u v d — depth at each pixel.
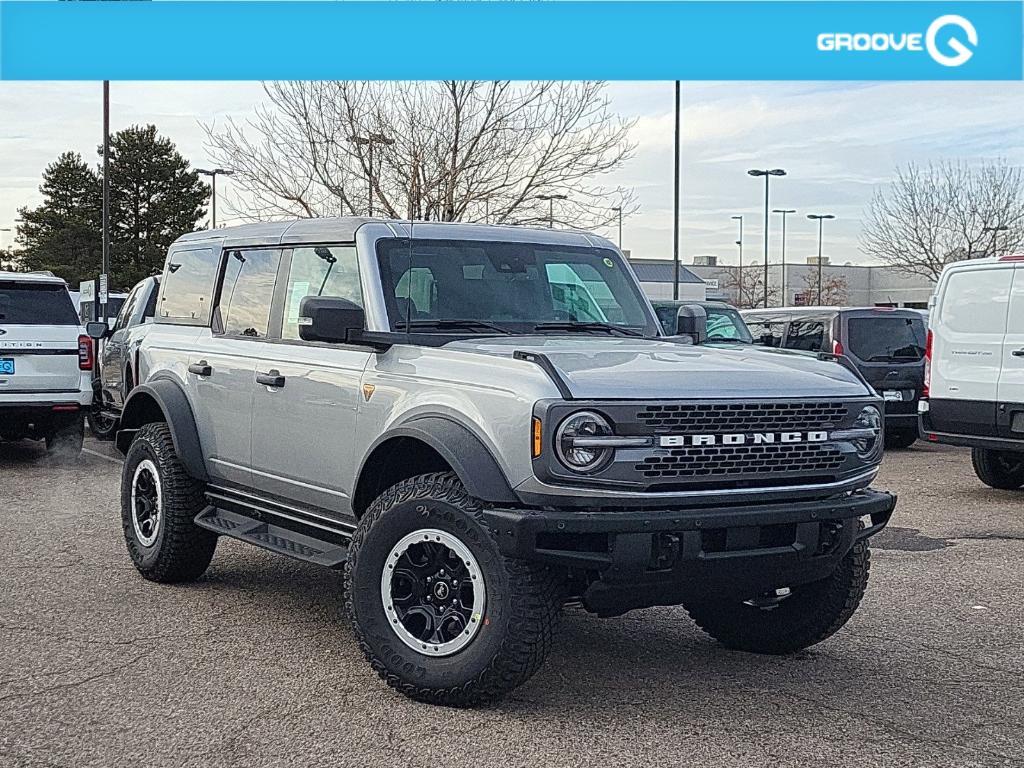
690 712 4.96
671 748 4.54
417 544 4.98
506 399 4.77
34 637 6.05
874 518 5.39
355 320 5.50
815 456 5.01
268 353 6.37
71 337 13.05
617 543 4.56
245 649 5.85
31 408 12.85
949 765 4.41
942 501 10.97
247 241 6.95
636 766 4.36
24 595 6.95
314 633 6.16
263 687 5.25
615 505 4.66
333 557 5.71
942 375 11.21
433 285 5.97
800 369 5.22
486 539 4.73
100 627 6.25
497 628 4.72
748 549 4.82
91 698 5.10
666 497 4.69
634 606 4.82
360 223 6.08
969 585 7.47
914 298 75.69
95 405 15.54
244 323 6.77
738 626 5.90
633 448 4.65
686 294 61.88
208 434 6.86
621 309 6.48
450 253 6.12
